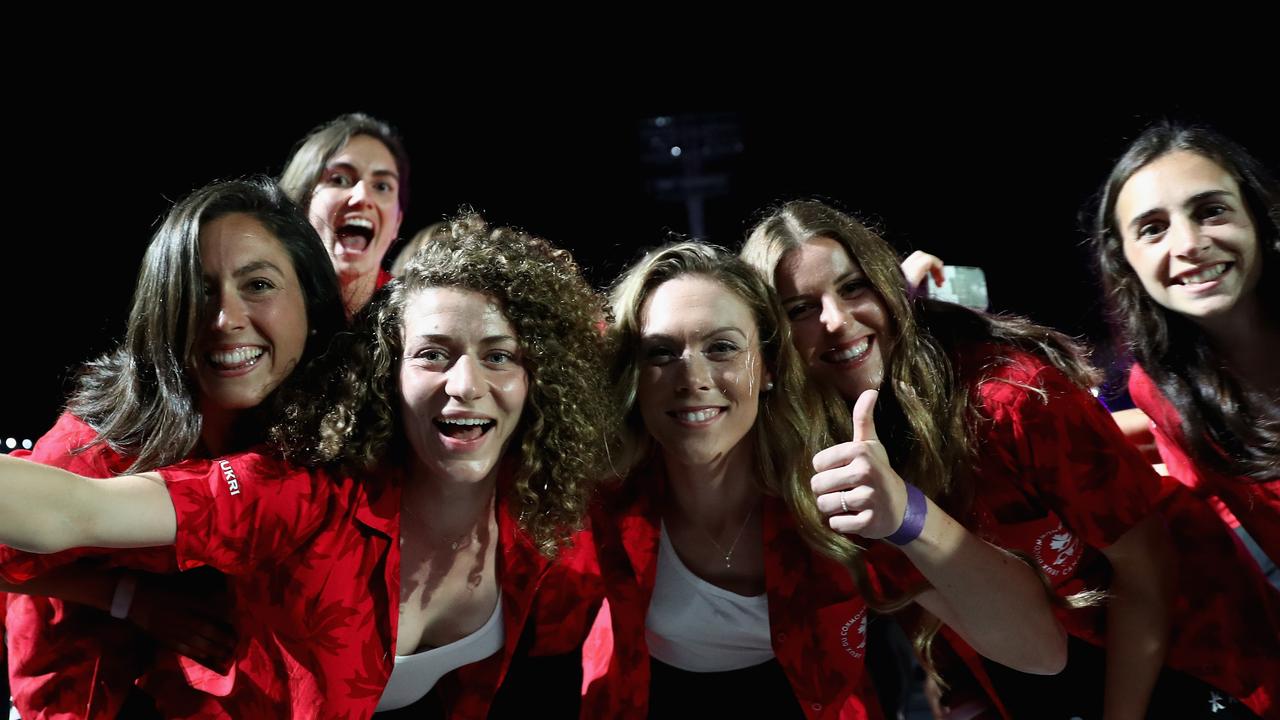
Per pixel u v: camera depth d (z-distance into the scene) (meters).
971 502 2.05
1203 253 2.08
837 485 1.75
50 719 1.96
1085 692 2.27
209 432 2.00
